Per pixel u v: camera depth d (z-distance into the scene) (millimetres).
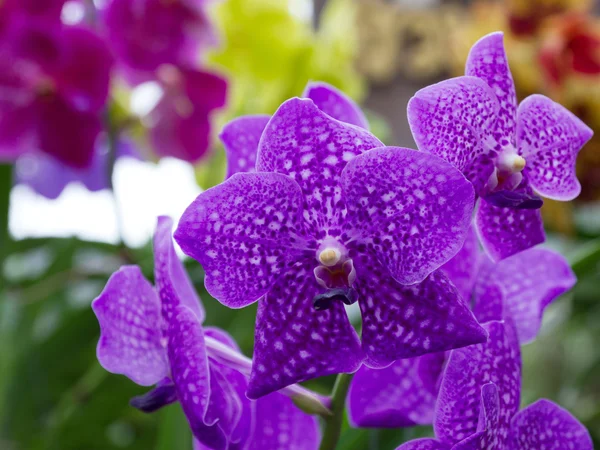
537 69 630
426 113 280
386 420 324
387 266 286
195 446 332
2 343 600
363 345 287
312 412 308
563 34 619
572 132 309
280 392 311
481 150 293
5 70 633
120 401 594
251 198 282
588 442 309
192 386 284
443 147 282
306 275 293
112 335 307
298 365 285
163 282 301
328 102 319
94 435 611
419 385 323
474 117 289
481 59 301
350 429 403
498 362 293
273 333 287
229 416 301
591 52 615
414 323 282
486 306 306
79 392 588
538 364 610
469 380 286
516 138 303
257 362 284
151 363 307
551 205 585
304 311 290
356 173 281
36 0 614
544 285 341
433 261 276
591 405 615
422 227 278
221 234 282
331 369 286
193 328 288
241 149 323
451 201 272
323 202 289
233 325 573
